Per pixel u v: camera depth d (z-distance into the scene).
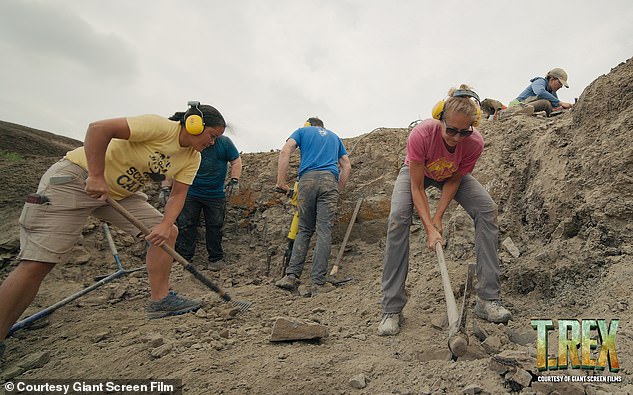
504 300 3.23
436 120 2.90
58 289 4.31
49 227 2.77
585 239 3.22
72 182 2.82
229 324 3.20
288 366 2.36
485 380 2.01
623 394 1.78
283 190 4.80
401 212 2.98
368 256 4.96
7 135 13.22
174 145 3.00
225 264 5.32
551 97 6.00
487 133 5.34
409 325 3.02
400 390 2.06
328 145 4.75
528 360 2.01
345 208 5.40
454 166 3.00
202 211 5.76
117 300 4.18
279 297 4.16
